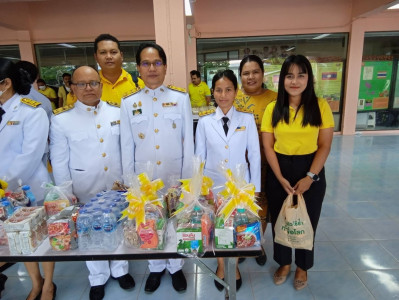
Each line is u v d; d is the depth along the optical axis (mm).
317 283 1889
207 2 6246
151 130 1660
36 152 1551
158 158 1676
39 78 6477
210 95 5926
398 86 6707
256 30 6383
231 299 1222
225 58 6645
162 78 1631
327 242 2357
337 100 6773
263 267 2082
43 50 6664
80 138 1608
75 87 1605
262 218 2064
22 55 6543
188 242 1114
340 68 6582
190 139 1713
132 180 1210
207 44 6566
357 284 1867
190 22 5719
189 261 2156
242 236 1127
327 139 1610
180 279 1867
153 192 1237
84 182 1647
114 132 1687
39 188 1646
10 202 1279
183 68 2826
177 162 1726
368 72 6594
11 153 1560
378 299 1738
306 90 1541
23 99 1567
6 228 1116
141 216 1150
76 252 1156
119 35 6504
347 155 5008
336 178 3889
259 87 1959
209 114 1783
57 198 1352
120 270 1880
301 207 1588
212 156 1755
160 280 1945
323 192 1688
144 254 1138
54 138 1620
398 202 3104
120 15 6402
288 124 1592
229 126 1719
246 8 6270
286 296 1789
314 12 6238
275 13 6277
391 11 6008
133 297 1805
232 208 1142
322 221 2713
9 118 1522
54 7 6363
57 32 6504
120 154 1730
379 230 2527
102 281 1835
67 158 1640
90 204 1276
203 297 1788
